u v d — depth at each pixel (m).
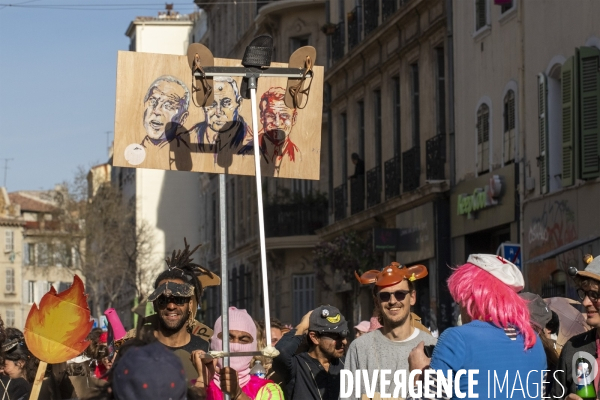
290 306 40.81
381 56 31.45
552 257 20.48
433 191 26.45
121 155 8.02
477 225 24.73
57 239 71.88
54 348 7.05
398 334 7.64
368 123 32.88
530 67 22.02
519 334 6.09
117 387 4.80
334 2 36.44
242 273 49.53
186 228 75.56
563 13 20.45
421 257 27.59
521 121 22.33
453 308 26.20
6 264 107.06
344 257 31.36
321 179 40.28
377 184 31.45
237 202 50.97
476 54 24.94
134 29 79.25
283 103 8.20
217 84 8.13
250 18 48.12
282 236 40.38
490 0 24.09
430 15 27.67
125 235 69.75
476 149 24.94
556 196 20.56
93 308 71.44
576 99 19.33
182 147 8.05
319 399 8.59
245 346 7.82
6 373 8.84
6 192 108.12
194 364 6.45
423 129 28.11
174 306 7.49
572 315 8.86
